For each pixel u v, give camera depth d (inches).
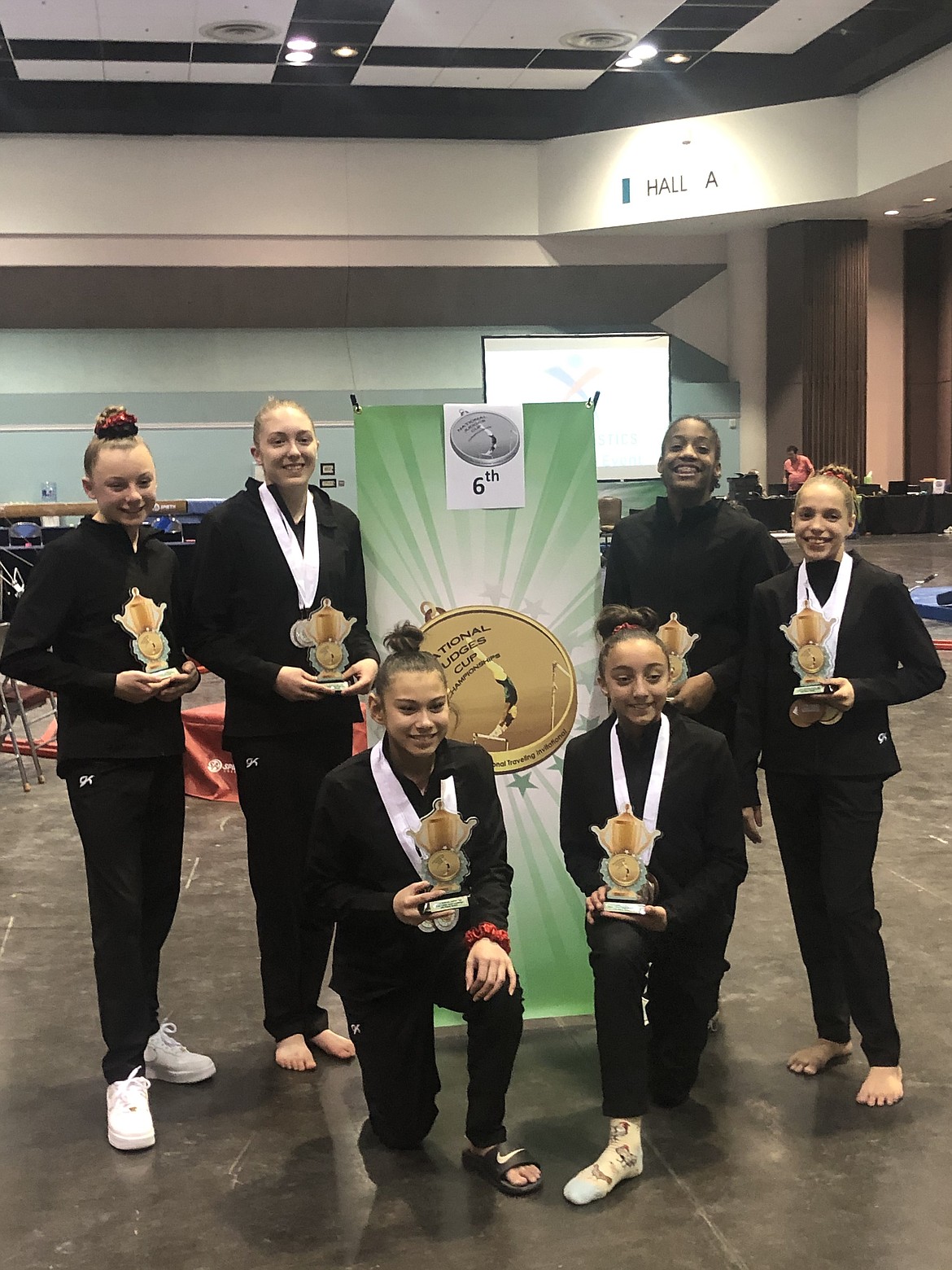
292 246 665.0
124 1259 81.4
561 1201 87.1
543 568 115.5
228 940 143.5
